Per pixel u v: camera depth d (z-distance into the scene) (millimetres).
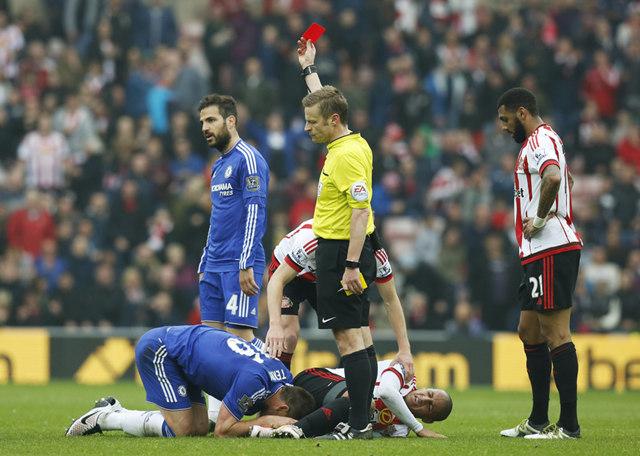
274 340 30094
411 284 69375
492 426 36500
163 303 65500
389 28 84812
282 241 34531
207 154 77062
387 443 27891
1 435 31422
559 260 30156
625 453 26562
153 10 84188
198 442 27875
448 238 72125
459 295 69625
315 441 28094
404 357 30938
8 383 60375
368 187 28766
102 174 74625
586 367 62469
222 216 35594
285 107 79562
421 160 77562
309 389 31188
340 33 82812
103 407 31078
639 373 62406
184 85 79125
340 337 29047
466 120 81250
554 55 85625
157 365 30250
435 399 31297
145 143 75438
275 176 73938
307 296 35000
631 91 86625
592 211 76375
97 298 66000
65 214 71000
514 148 78500
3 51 80438
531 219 30172
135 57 79500
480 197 75688
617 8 92875
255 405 30375
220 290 35812
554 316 30312
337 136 29172
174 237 68750
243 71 81875
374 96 80625
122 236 70688
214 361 29844
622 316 69750
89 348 62156
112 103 77938
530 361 31516
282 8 82875
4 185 73062
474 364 62781
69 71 79688
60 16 84938
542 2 92188
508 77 83438
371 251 29469
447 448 27031
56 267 68312
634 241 75188
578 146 83062
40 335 61969
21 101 78125
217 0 83625
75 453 26219
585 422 38438
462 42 86812
